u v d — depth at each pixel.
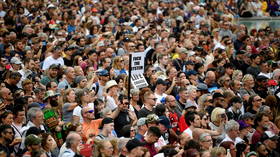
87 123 31.38
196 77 43.50
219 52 52.56
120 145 27.11
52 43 48.75
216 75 46.41
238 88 42.81
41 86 37.09
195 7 78.38
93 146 27.12
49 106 33.25
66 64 47.75
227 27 67.56
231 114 36.16
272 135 33.88
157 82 38.12
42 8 70.81
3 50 49.97
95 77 39.41
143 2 82.75
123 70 43.78
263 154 31.83
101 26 64.88
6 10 69.75
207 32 66.81
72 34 57.56
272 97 40.03
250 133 34.94
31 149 26.34
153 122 29.45
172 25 68.81
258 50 61.09
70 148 27.11
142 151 25.88
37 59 45.50
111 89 36.47
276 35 67.25
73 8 72.88
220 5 82.75
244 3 85.38
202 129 31.95
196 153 26.11
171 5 81.00
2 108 32.47
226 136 31.95
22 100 33.19
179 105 37.31
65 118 33.31
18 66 43.41
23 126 30.47
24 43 53.19
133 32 60.75
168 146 27.69
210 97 37.12
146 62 49.16
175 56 51.69
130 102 36.12
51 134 30.31
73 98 33.81
